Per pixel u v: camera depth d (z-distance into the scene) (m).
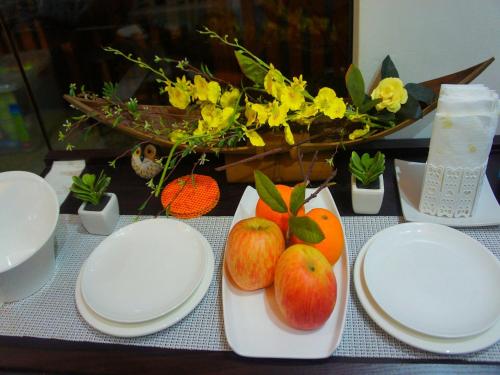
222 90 0.88
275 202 0.62
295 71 0.94
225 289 0.64
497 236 0.73
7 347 0.62
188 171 0.94
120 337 0.62
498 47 0.84
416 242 0.69
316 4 0.85
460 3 0.80
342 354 0.58
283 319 0.61
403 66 0.88
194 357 0.59
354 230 0.75
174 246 0.72
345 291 0.62
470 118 0.67
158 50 0.95
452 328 0.57
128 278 0.67
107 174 0.96
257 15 0.88
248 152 0.82
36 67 1.00
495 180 0.84
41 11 0.92
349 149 0.94
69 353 0.61
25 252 0.72
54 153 1.03
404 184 0.84
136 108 0.85
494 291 0.61
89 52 0.97
